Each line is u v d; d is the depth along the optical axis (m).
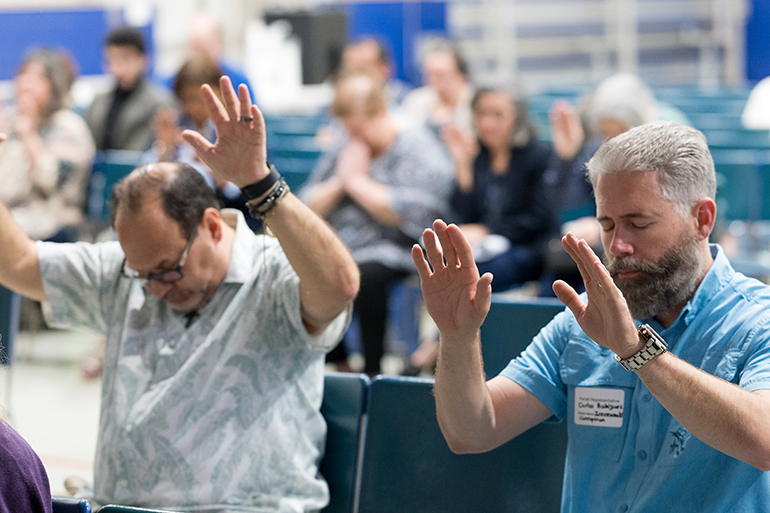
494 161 5.94
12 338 4.05
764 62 18.34
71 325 3.06
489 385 2.41
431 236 2.13
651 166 2.09
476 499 2.85
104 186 7.29
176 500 2.71
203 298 2.81
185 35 15.15
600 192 2.17
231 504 2.71
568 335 2.40
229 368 2.77
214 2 15.52
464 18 17.84
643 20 18.19
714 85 18.41
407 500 2.89
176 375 2.76
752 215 6.97
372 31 16.06
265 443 2.75
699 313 2.17
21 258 2.99
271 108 12.14
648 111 5.48
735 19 18.30
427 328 7.66
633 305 2.15
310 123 10.24
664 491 2.17
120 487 2.78
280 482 2.76
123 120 8.28
